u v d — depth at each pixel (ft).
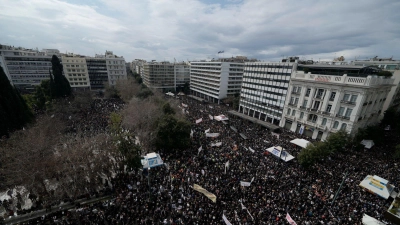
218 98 358.64
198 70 419.33
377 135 155.02
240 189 90.07
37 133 113.50
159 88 454.81
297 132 205.16
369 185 93.45
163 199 82.79
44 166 84.69
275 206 78.89
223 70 344.08
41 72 342.23
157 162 104.37
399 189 97.40
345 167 120.06
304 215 75.00
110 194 90.63
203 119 221.25
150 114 171.53
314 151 112.16
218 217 71.87
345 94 164.66
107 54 432.66
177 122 139.13
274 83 232.32
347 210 79.20
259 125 218.18
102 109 231.50
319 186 95.76
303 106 197.47
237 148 138.51
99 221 69.56
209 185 90.74
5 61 310.86
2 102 143.13
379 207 83.41
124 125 169.58
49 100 226.99
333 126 172.65
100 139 113.70
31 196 82.53
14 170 82.89
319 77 180.86
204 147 141.18
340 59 280.72
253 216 72.64
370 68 166.40
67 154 93.25
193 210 75.36
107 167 99.55
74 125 167.84
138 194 85.25
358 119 161.07
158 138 136.56
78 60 347.15
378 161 131.64
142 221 69.31
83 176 90.38
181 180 95.61
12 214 75.92
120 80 326.24
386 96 195.31
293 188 92.99
